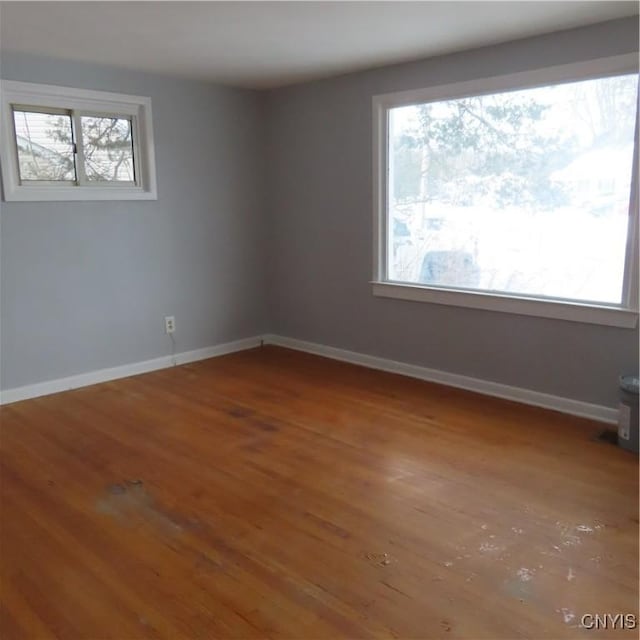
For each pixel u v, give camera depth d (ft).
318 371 15.51
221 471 9.91
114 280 14.69
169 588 6.97
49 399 13.46
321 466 10.03
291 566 7.35
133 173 14.97
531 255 12.44
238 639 6.16
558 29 11.14
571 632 6.19
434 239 14.02
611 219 11.25
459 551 7.61
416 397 13.37
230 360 16.62
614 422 11.60
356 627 6.31
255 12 9.92
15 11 9.75
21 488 9.39
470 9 9.89
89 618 6.50
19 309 13.20
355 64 13.84
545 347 12.39
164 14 9.96
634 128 10.75
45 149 13.37
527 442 10.86
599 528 8.06
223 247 16.87
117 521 8.43
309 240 16.71
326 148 15.75
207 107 15.89
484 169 12.89
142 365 15.51
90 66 13.56
